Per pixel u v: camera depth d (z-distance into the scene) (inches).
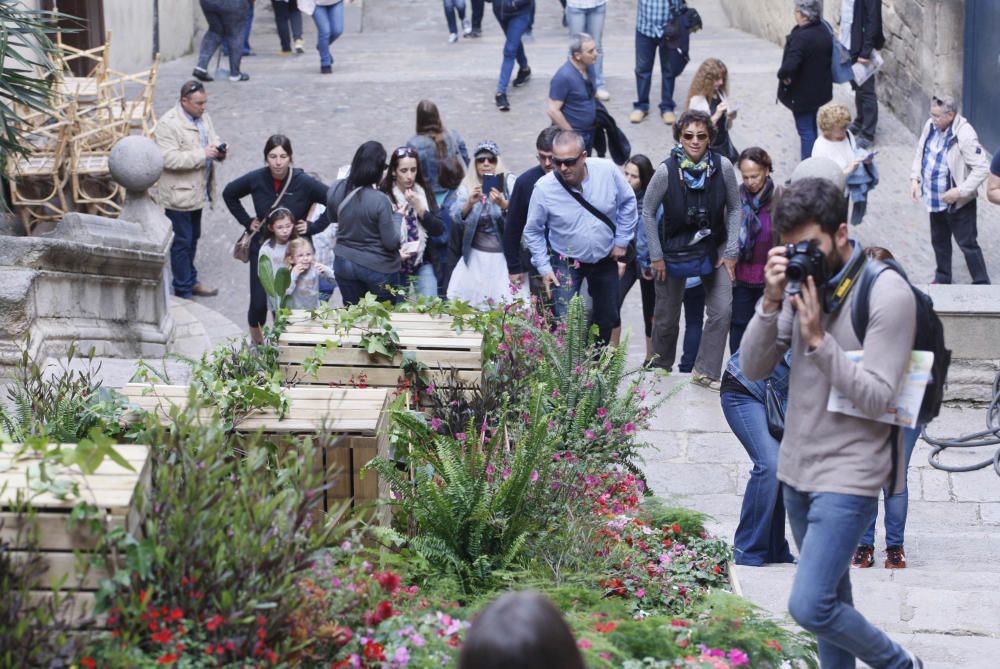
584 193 461.7
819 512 218.1
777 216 217.2
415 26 1143.6
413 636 215.9
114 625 192.1
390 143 801.6
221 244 711.1
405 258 500.7
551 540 276.7
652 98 861.8
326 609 210.4
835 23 901.2
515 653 112.4
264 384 284.5
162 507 203.5
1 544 192.2
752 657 243.3
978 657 281.0
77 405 282.0
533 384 340.8
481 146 510.3
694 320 518.6
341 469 257.1
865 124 794.2
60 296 465.7
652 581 281.4
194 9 1133.1
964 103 784.9
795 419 222.5
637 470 343.6
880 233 708.0
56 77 588.4
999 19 735.1
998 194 533.6
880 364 210.5
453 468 276.2
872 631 223.0
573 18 844.6
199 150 640.4
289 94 882.1
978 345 496.7
